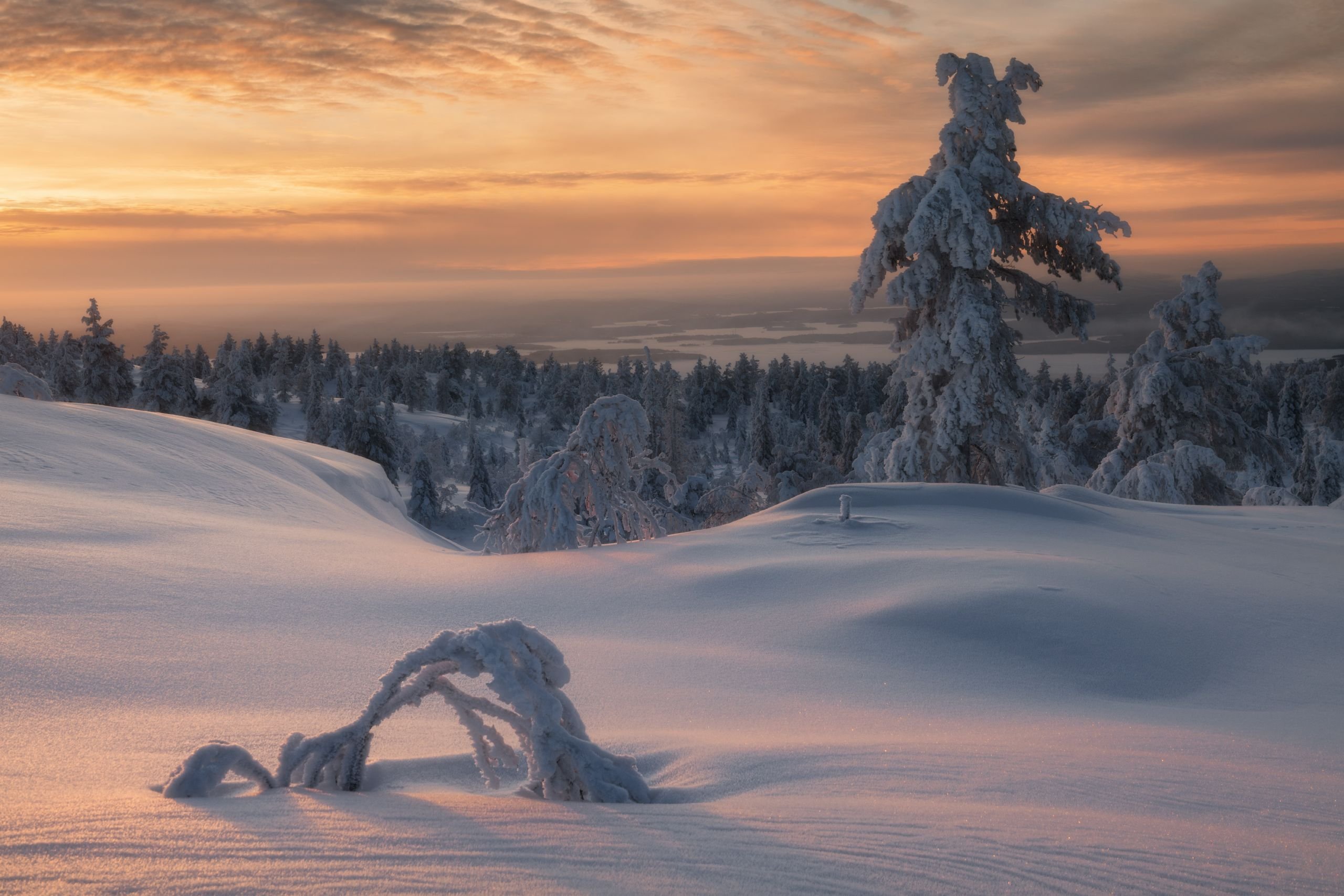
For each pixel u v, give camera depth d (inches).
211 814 105.2
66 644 297.0
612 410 906.7
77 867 79.8
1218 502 1400.1
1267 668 371.2
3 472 727.7
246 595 434.0
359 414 3469.5
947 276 1256.2
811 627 416.8
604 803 140.2
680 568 554.3
